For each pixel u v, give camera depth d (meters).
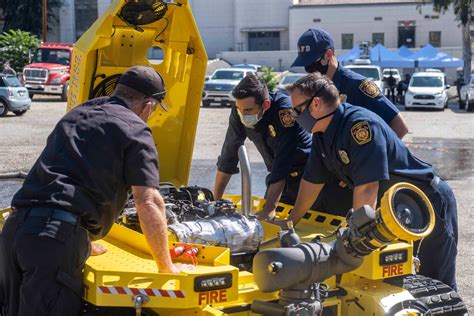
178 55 4.96
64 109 26.69
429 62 37.69
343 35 55.09
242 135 4.88
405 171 4.15
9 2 55.16
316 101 3.77
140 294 3.09
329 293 3.67
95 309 3.33
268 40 57.72
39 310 3.08
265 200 4.83
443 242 4.45
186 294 3.11
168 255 3.20
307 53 4.74
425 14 53.53
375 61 38.03
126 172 3.22
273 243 3.80
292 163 4.71
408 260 3.72
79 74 4.76
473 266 6.81
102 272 3.11
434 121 24.02
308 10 55.50
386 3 54.03
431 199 4.32
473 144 17.09
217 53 58.12
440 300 3.85
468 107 29.06
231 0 57.94
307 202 4.22
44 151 3.30
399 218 2.98
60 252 3.08
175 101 5.02
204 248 3.45
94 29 4.69
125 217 3.92
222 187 5.05
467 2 37.53
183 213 3.94
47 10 56.47
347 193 4.64
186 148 5.12
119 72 4.85
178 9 4.78
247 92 4.37
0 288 3.60
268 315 3.20
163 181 5.14
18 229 3.14
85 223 3.21
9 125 20.83
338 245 3.13
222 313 3.13
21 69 38.47
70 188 3.15
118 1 4.56
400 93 33.78
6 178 9.58
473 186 11.30
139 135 3.23
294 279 3.02
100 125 3.22
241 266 3.81
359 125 3.74
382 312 3.54
